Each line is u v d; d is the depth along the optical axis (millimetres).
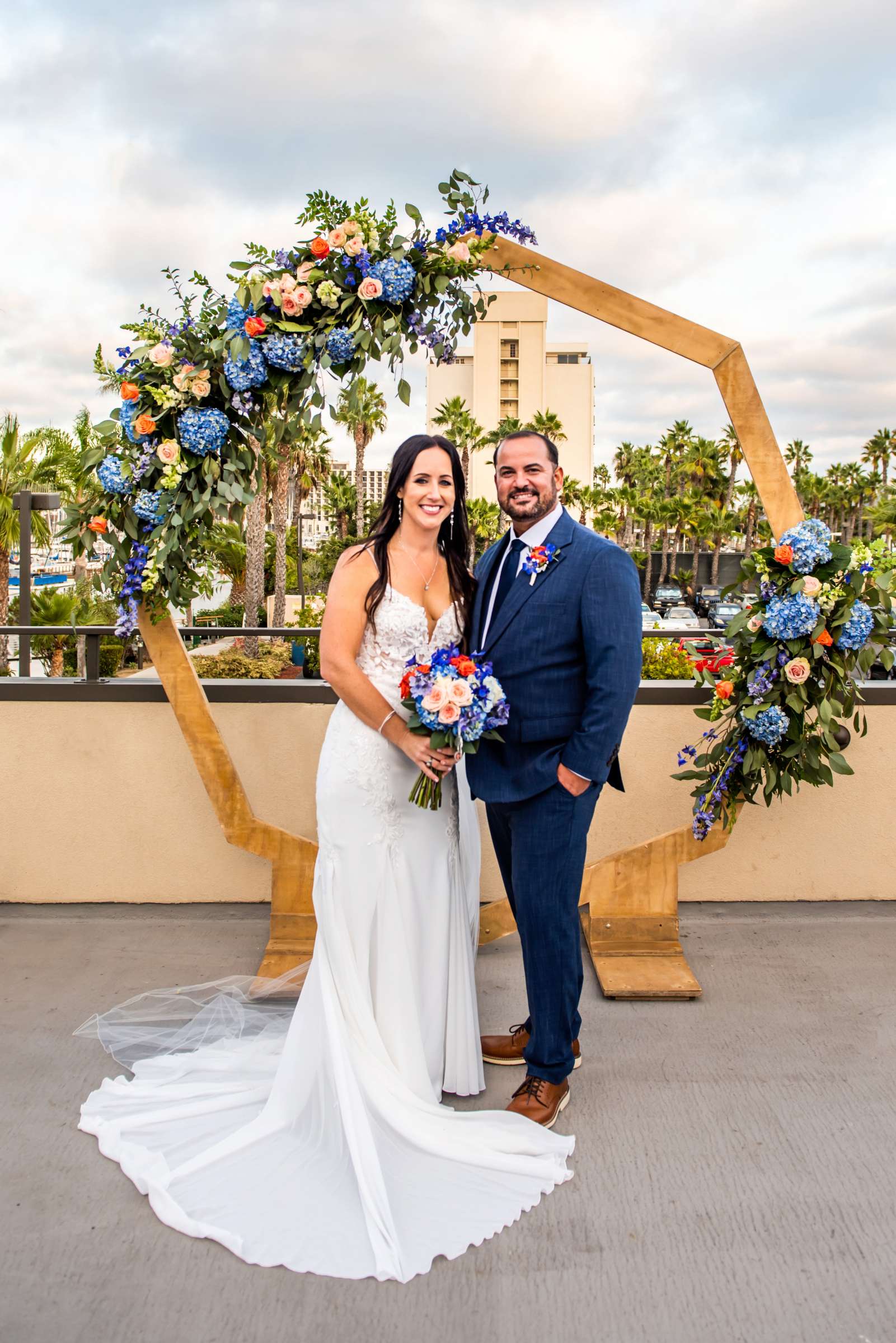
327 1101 2027
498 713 1997
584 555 2072
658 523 55188
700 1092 2254
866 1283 1644
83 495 2684
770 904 3361
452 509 2201
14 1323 1555
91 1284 1646
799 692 2580
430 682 1985
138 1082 2254
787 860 3350
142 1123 2092
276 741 3303
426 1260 1690
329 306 2430
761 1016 2615
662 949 2924
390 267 2375
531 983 2135
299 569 34406
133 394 2455
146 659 12953
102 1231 1789
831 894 3363
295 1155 1991
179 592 2691
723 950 3021
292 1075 2082
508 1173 1933
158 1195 1834
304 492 33406
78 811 3348
